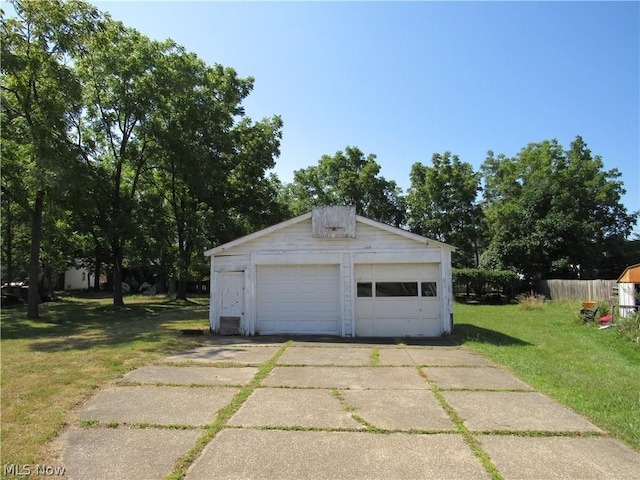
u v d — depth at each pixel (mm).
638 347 10656
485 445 4625
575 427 5148
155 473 3971
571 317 17422
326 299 12836
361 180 36625
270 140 28922
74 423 5199
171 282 34438
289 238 12828
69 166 16703
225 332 12656
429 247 12523
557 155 36219
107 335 12492
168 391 6543
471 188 35406
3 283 29812
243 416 5457
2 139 16750
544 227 29922
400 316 12578
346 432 4953
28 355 9227
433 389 6738
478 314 19266
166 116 23016
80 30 16656
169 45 23344
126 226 20688
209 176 23531
